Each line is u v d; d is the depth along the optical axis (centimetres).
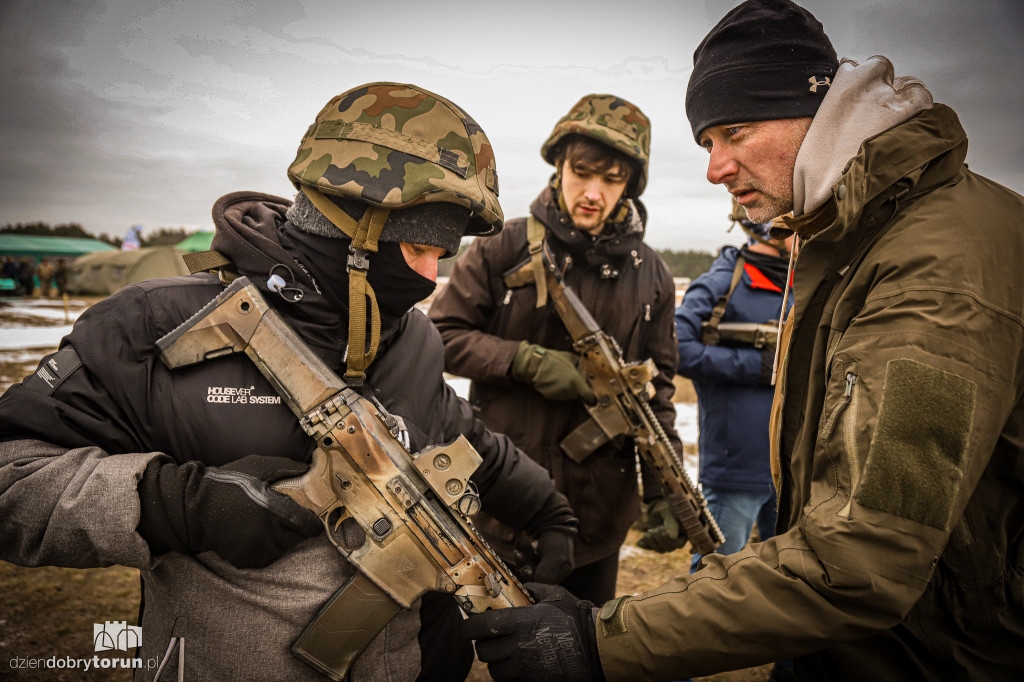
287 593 104
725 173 114
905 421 83
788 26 105
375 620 107
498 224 120
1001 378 86
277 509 95
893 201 101
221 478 96
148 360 102
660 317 233
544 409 221
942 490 83
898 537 84
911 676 104
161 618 106
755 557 95
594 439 212
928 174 101
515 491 149
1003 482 97
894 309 90
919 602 101
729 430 249
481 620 108
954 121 103
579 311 212
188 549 96
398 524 108
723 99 109
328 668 105
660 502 236
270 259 108
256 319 103
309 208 110
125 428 102
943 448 83
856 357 92
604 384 211
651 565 338
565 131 198
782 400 117
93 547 92
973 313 86
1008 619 100
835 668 110
